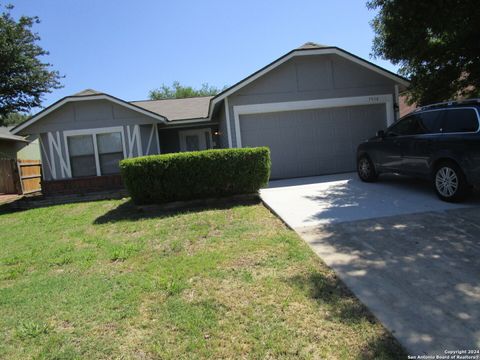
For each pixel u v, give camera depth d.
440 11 7.85
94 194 11.51
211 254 4.79
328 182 9.76
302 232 5.47
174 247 5.27
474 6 7.68
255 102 11.30
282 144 11.55
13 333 3.18
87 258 5.11
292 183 10.19
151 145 13.14
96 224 7.41
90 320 3.31
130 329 3.12
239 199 8.60
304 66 11.42
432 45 9.74
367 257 4.34
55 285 4.18
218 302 3.47
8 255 5.76
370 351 2.65
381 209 6.36
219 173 8.38
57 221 8.27
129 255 5.08
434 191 7.32
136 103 18.30
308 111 11.60
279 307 3.32
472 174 5.91
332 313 3.17
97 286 4.05
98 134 12.82
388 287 3.57
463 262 4.02
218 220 6.67
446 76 10.35
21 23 17.00
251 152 8.45
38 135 12.66
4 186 15.10
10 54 16.50
